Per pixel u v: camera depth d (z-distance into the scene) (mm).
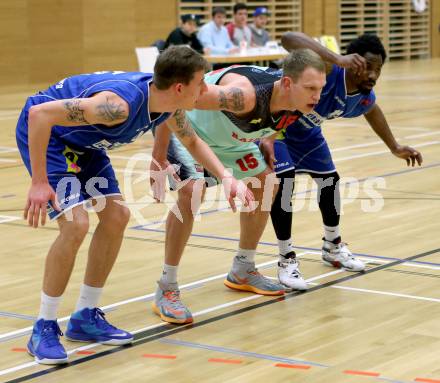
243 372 6863
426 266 10125
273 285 9156
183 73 6777
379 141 20766
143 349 7492
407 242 11281
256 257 10695
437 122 23797
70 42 34312
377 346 7422
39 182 6773
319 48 9188
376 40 9273
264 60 31344
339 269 10078
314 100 7895
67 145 7328
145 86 6906
